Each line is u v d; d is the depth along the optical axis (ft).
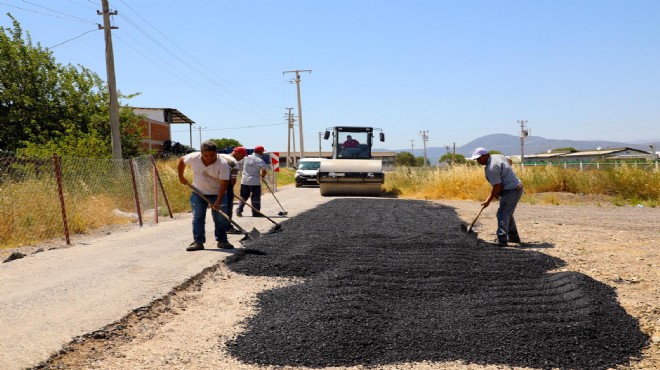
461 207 56.39
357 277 21.99
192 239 31.96
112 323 16.12
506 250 28.45
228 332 16.11
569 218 44.01
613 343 15.14
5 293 19.21
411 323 16.62
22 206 34.14
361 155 84.12
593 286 20.40
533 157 275.59
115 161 49.98
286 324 16.31
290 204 60.49
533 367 13.73
